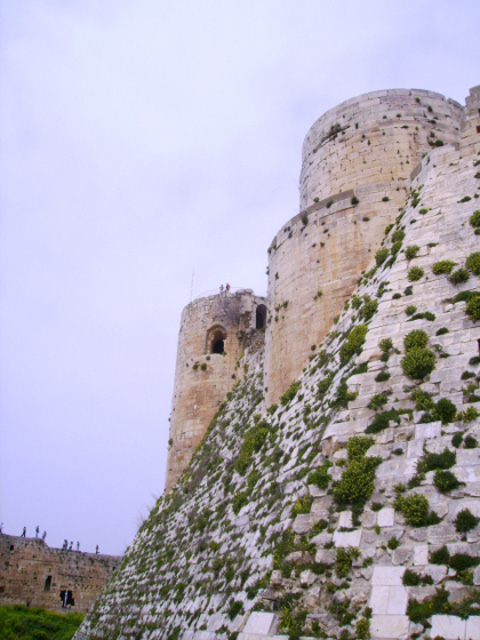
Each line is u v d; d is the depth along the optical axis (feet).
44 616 195.83
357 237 89.86
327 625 45.34
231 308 161.07
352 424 57.47
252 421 105.70
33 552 220.64
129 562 138.41
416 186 83.15
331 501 53.31
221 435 127.75
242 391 136.77
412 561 44.98
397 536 46.98
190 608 75.56
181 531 110.01
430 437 51.85
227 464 106.32
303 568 50.37
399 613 42.42
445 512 46.24
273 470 75.97
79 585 224.53
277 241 103.81
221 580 70.44
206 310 162.71
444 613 40.68
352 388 60.29
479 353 55.77
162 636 80.89
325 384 73.00
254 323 158.51
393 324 63.57
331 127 105.50
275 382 94.17
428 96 102.99
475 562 42.50
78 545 242.58
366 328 67.21
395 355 60.23
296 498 59.93
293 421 80.07
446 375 55.52
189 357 158.92
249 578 60.75
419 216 73.41
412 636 40.68
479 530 43.86
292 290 95.71
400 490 49.52
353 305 80.89
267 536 62.80
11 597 208.85
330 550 49.65
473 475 47.19
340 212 93.25
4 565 212.43
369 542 48.01
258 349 143.13
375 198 91.30
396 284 67.72
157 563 111.65
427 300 63.67
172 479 144.46
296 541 53.21
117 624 113.60
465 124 78.74
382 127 99.86
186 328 164.76
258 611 51.42
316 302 90.07
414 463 50.80
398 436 53.62
